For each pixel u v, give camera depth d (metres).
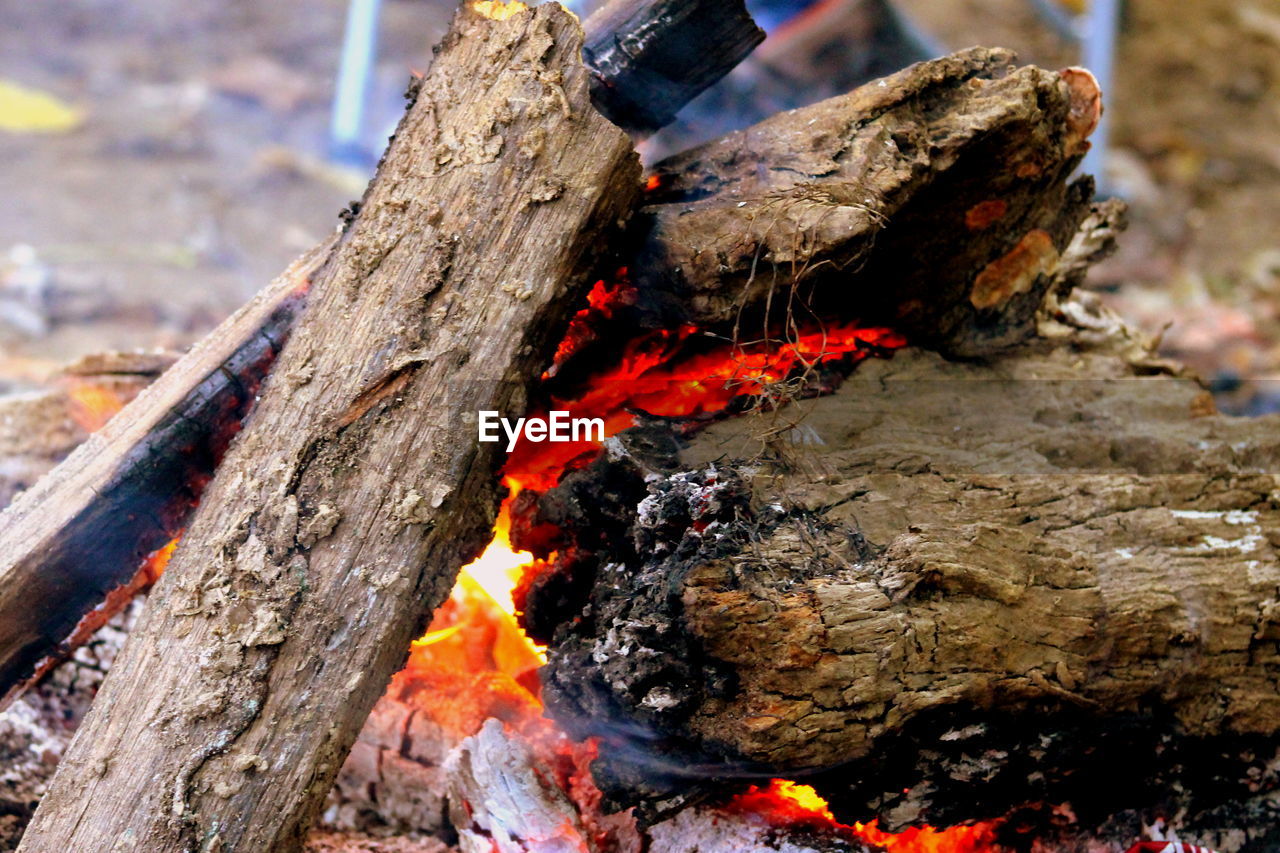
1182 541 1.25
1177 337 2.44
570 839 1.23
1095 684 1.20
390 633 1.15
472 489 1.18
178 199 3.26
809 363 1.28
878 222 1.20
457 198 1.20
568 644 1.20
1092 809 1.26
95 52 4.18
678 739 1.16
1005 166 1.26
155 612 1.15
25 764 1.34
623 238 1.24
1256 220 2.97
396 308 1.19
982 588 1.18
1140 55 3.61
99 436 1.25
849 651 1.14
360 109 3.45
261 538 1.15
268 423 1.18
